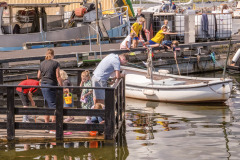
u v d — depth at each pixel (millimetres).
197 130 18922
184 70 36094
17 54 30828
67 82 18125
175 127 19500
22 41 34281
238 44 41531
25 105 17797
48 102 16703
